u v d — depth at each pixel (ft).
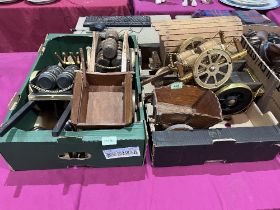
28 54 4.83
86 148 2.87
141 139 2.81
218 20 4.40
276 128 3.19
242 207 2.84
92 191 2.94
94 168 3.16
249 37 4.65
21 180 3.01
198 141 2.99
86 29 5.10
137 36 4.91
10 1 6.37
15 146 2.78
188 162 3.19
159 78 3.99
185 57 3.78
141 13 6.04
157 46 4.75
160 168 3.20
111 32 4.24
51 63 4.38
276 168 3.23
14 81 4.27
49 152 2.90
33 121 3.63
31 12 6.38
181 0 6.56
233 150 3.09
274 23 5.51
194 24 4.33
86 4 6.44
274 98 3.80
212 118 3.29
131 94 3.22
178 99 3.85
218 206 2.84
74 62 4.31
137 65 3.91
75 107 3.07
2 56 4.73
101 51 3.88
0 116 3.71
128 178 3.07
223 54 3.60
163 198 2.90
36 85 3.51
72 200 2.84
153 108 3.53
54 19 6.53
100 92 3.52
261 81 4.03
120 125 2.94
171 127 3.30
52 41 4.35
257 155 3.21
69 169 3.14
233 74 4.21
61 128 2.82
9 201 2.82
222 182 3.07
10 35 6.77
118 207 2.81
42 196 2.87
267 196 2.94
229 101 3.85
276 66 4.19
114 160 3.07
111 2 6.55
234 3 6.31
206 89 3.74
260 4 6.18
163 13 6.06
